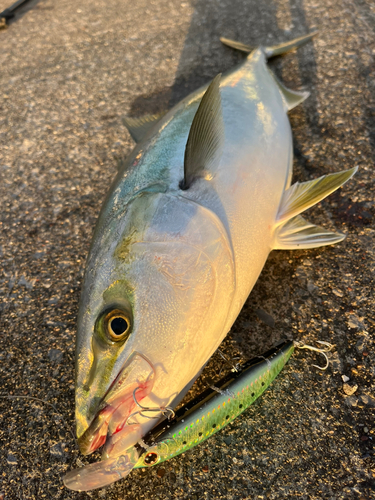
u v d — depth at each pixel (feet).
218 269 0.73
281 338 0.87
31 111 1.59
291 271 0.96
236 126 0.91
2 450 0.83
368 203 1.04
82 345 0.67
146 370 0.64
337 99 1.32
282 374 0.82
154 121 1.20
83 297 0.71
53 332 0.98
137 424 0.65
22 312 1.03
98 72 1.70
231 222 0.80
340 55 1.46
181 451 0.69
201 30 1.77
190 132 0.74
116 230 0.74
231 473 0.74
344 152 1.18
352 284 0.92
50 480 0.78
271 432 0.77
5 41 2.00
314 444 0.75
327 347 0.84
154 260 0.68
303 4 1.74
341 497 0.70
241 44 1.59
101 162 1.35
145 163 0.85
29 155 1.42
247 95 1.00
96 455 0.80
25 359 0.95
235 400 0.74
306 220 1.03
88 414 0.64
